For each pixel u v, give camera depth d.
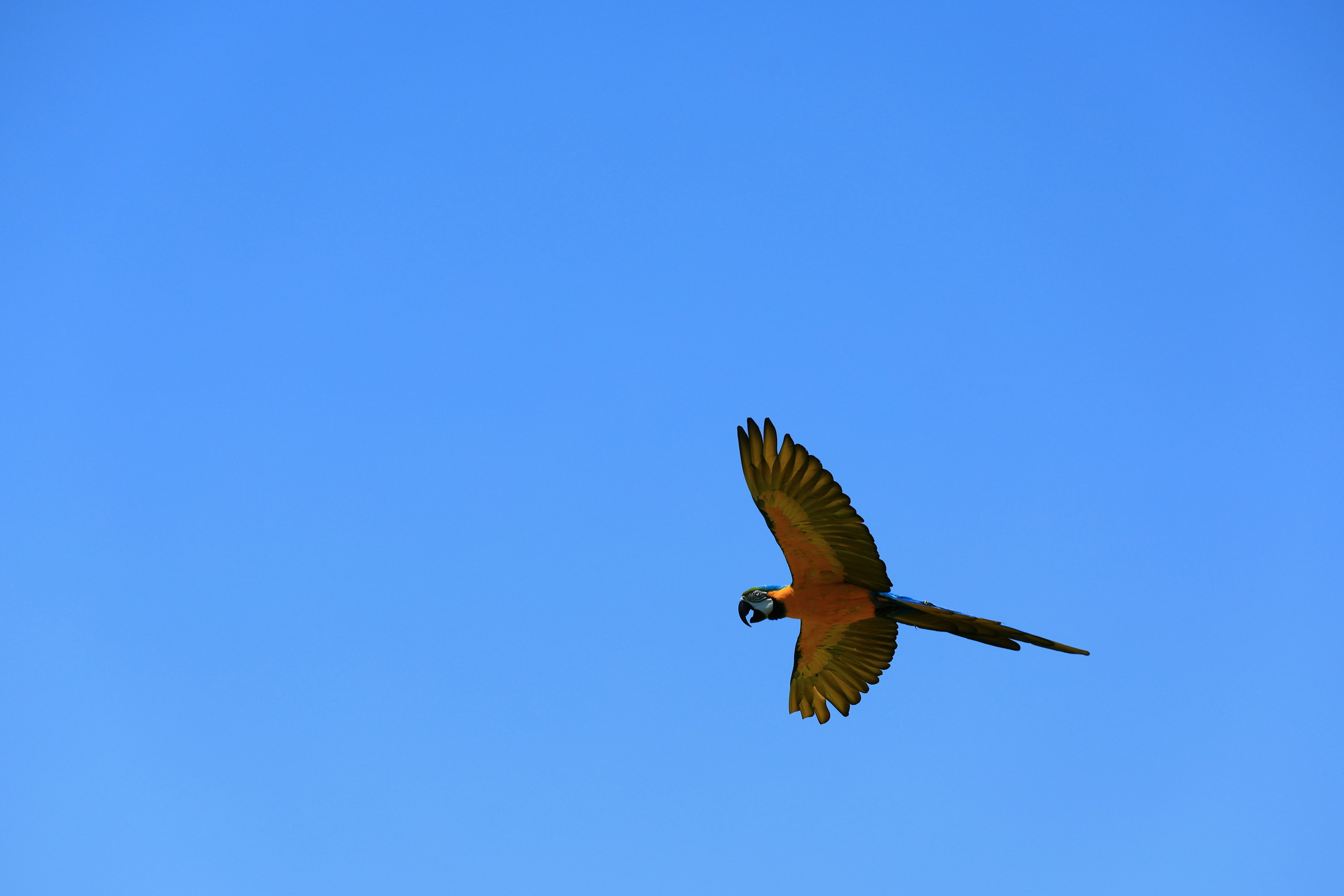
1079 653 14.41
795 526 14.81
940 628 15.61
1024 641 14.99
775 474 14.32
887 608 15.52
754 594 16.17
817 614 15.96
